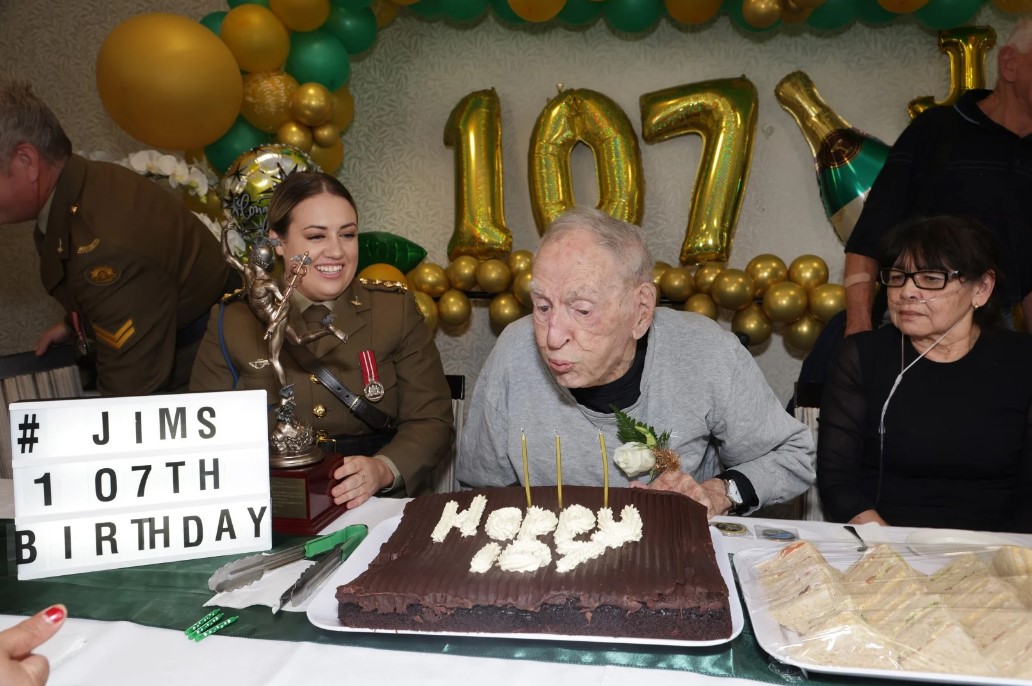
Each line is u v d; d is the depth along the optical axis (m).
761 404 1.54
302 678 0.86
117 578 1.14
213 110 2.67
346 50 3.02
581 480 1.54
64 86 3.52
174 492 1.21
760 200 3.25
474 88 3.35
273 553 1.21
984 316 1.68
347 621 0.96
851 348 1.75
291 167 2.47
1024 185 2.27
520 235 3.40
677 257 3.31
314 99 2.83
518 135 3.34
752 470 1.49
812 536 1.24
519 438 1.55
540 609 0.94
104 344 2.13
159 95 2.58
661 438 1.43
